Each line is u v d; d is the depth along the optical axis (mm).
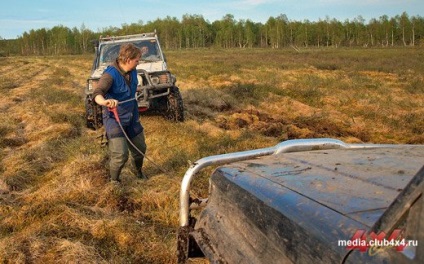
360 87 15352
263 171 2092
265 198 1732
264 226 1670
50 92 13852
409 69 23891
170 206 4691
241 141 7305
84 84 19094
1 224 4426
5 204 4906
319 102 12578
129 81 4922
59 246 3857
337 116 10453
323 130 9148
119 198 4941
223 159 2480
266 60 33656
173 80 8641
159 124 8414
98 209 4676
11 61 42156
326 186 1709
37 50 93188
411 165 1861
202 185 5133
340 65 26734
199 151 6609
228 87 14617
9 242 3943
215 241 1987
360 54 41438
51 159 6613
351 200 1514
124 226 4184
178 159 6164
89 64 34594
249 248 1737
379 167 1888
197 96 12547
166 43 90688
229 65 26891
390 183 1637
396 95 13703
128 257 3764
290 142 2576
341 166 1979
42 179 5918
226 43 87625
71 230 4176
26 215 4527
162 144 7133
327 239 1315
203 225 2207
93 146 6953
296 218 1493
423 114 10273
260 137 7801
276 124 9336
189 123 8883
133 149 5309
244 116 10320
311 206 1525
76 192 5074
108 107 4660
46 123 9156
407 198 1095
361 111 10945
